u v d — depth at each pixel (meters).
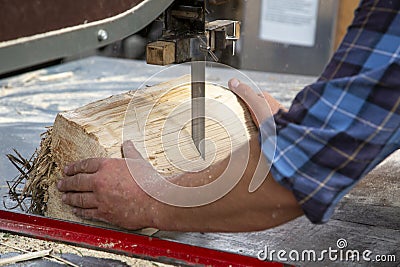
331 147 1.03
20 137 2.02
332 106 1.03
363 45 1.01
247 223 1.19
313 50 2.96
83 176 1.37
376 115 1.01
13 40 0.83
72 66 2.87
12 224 1.39
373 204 1.63
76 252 1.30
